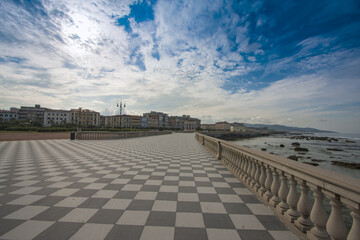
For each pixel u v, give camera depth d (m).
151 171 5.90
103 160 7.72
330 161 20.75
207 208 3.22
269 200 3.35
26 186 4.22
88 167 6.33
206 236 2.38
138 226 2.58
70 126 50.09
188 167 6.62
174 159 8.32
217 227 2.60
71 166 6.45
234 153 5.84
